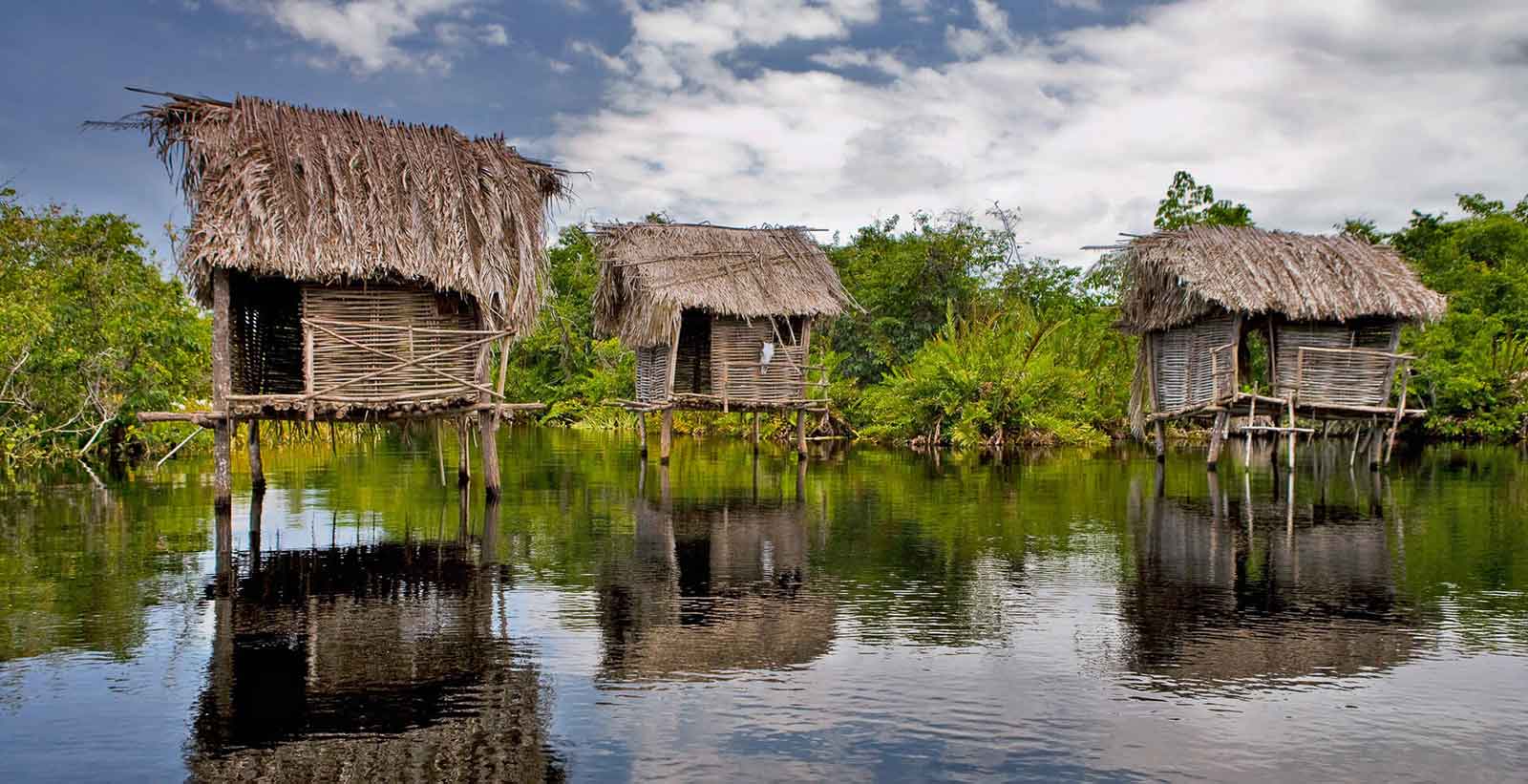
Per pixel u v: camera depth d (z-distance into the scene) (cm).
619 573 812
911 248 2994
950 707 500
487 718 483
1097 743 454
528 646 602
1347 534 995
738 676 547
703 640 615
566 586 763
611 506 1220
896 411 2362
